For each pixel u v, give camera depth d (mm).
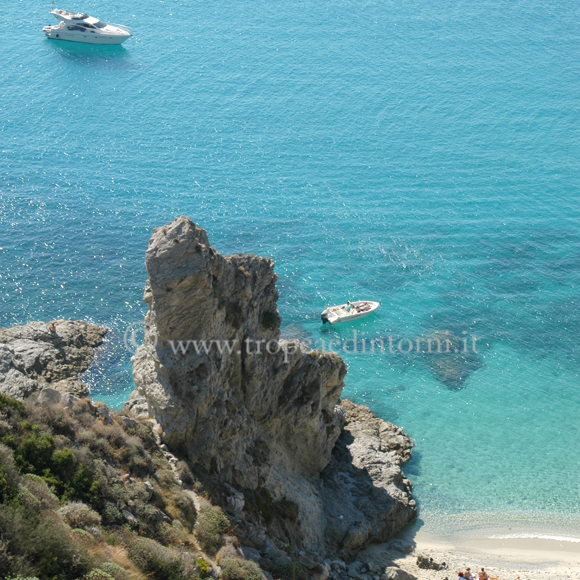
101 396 59312
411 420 61250
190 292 35844
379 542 46438
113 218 89688
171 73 139500
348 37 160375
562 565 45812
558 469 56125
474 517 50656
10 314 70250
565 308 77438
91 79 134750
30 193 93812
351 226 92375
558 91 136375
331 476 49625
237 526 34812
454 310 76812
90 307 72438
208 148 111438
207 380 37500
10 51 145375
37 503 24078
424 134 119125
